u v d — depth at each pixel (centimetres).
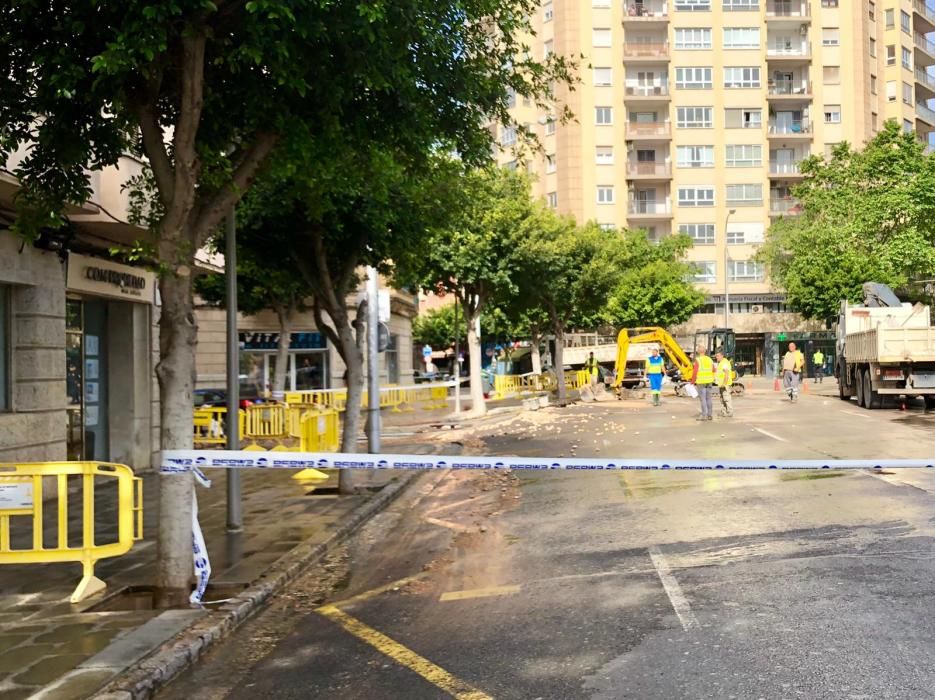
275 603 664
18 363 1150
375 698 447
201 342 3494
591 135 6219
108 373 1484
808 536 766
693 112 6275
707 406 2192
